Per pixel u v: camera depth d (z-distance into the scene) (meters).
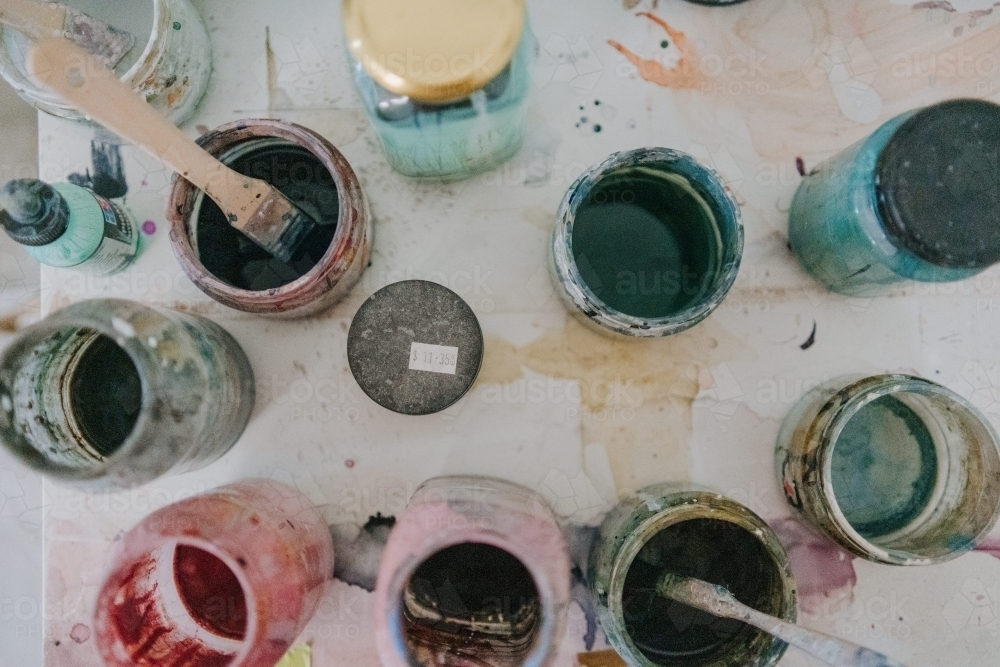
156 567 0.64
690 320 0.63
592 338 0.78
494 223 0.79
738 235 0.63
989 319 0.79
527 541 0.55
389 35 0.57
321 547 0.70
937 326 0.79
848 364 0.78
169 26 0.71
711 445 0.78
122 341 0.55
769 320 0.78
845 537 0.65
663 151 0.65
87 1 0.75
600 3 0.80
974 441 0.66
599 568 0.66
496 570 0.68
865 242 0.66
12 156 0.89
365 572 0.76
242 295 0.63
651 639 0.68
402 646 0.55
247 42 0.81
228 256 0.73
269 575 0.57
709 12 0.81
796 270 0.79
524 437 0.77
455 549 0.69
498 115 0.64
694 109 0.80
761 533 0.61
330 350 0.78
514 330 0.78
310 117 0.80
